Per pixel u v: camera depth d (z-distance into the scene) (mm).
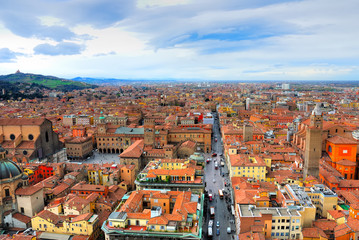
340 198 158375
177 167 190375
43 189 177125
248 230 126188
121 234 118938
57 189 175000
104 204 156750
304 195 145000
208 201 180250
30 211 153875
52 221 137000
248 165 189375
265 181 190375
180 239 117188
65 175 194250
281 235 127438
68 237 132000
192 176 167875
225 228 149375
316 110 186125
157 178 170250
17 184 157125
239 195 148875
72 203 147625
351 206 129375
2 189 151625
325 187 154000
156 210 126188
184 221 119188
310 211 132250
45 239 132750
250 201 140250
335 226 129375
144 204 145500
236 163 192625
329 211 140125
